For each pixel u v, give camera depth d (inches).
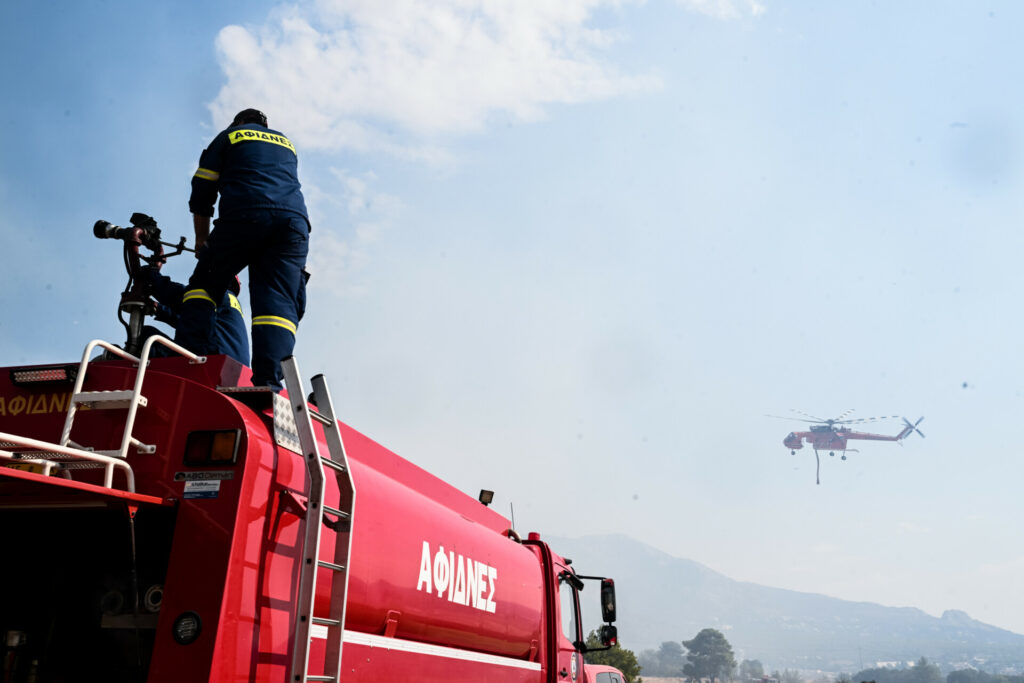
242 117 168.4
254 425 123.6
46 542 126.0
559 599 287.1
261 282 156.4
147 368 134.7
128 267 175.2
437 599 177.9
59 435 128.0
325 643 132.2
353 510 132.2
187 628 109.2
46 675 120.2
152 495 117.7
